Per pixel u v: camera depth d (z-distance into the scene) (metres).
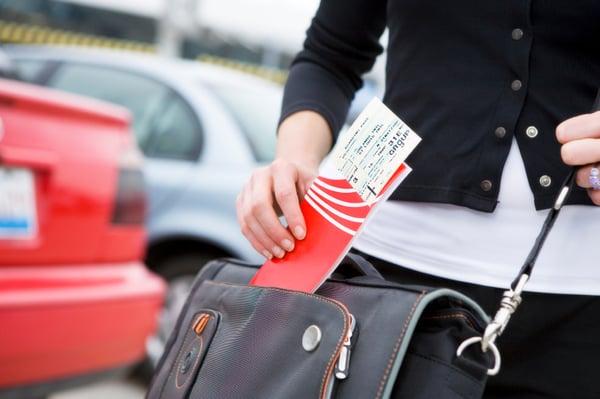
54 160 2.29
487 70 1.01
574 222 0.98
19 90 2.23
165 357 1.13
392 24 1.12
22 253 2.20
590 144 0.82
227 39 11.01
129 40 10.66
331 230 0.95
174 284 3.48
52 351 2.19
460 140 1.02
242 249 3.42
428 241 1.04
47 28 10.31
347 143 0.96
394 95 1.11
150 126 3.61
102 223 2.42
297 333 0.89
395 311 0.84
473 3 1.01
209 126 3.54
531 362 1.00
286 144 1.18
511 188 0.99
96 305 2.29
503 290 1.00
